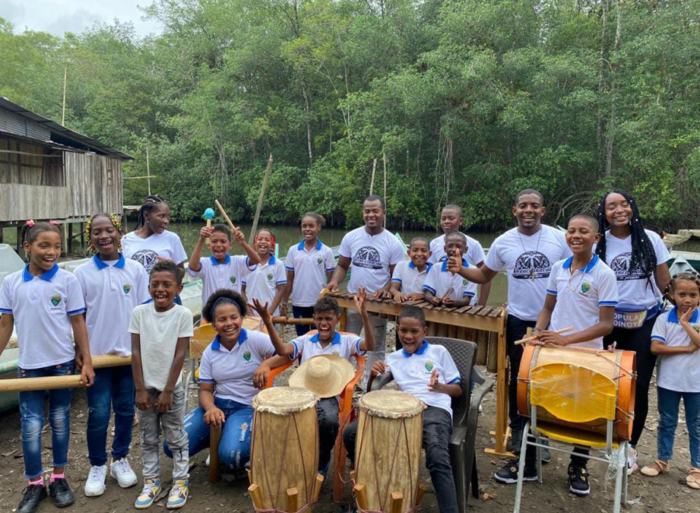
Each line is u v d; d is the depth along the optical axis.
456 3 24.12
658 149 19.67
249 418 3.88
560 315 3.73
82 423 5.07
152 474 3.73
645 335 3.98
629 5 23.14
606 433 3.16
